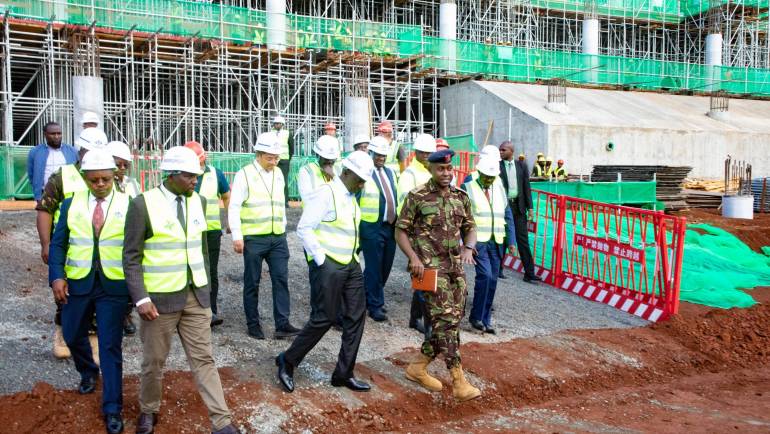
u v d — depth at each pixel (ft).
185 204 15.20
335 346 21.81
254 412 16.69
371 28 78.18
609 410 19.51
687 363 24.36
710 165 90.38
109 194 15.74
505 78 97.45
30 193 45.16
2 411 15.30
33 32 62.08
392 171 25.72
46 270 28.73
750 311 29.68
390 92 95.30
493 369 21.20
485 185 24.25
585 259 32.30
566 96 95.76
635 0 124.67
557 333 25.43
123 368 18.65
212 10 68.18
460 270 19.03
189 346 15.12
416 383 19.49
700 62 131.85
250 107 73.82
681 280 33.27
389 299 28.04
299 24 73.72
